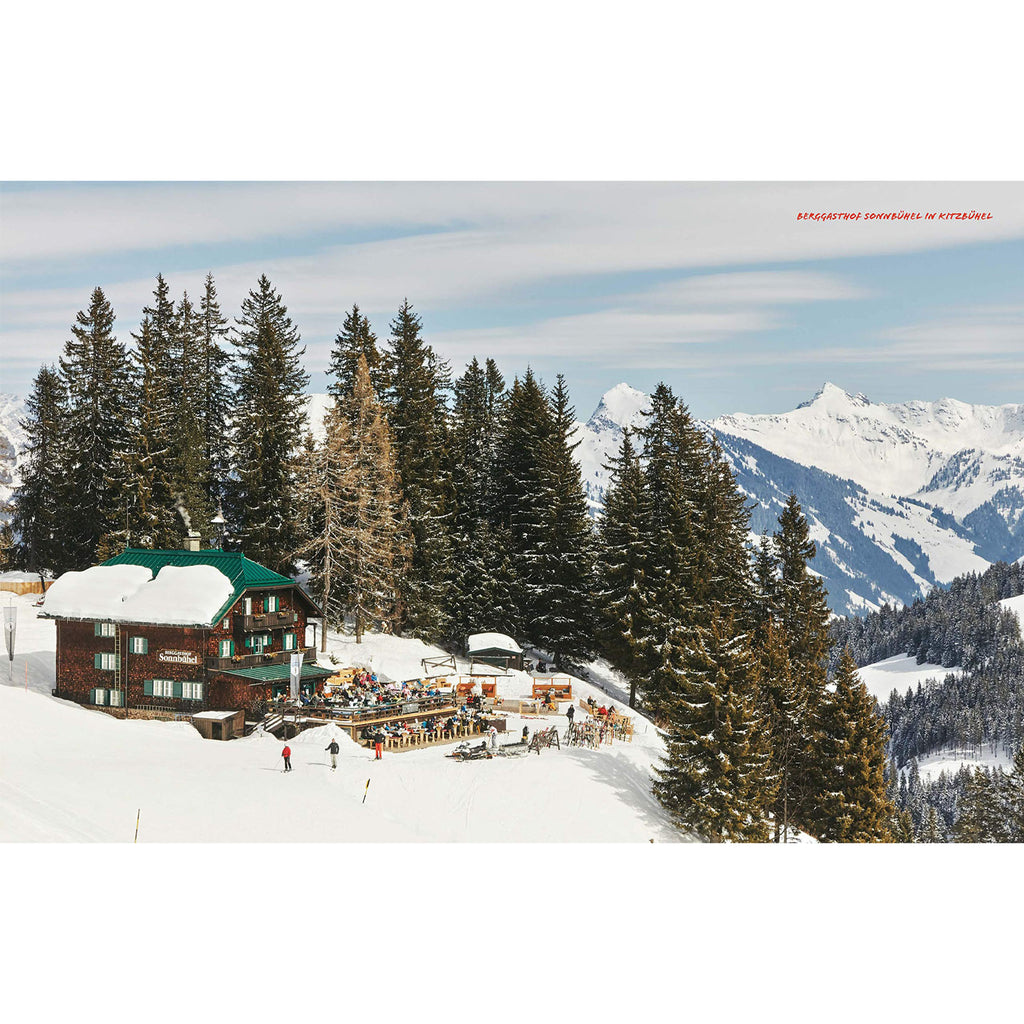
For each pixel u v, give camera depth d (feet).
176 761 154.51
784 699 187.01
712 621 170.19
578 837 142.31
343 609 247.29
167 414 264.52
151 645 190.29
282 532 249.96
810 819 183.62
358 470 241.96
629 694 256.73
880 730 180.75
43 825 117.19
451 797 152.46
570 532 264.31
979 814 239.91
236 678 185.37
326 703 185.98
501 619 259.39
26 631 233.76
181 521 256.93
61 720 170.60
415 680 206.49
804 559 247.70
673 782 161.38
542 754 174.91
